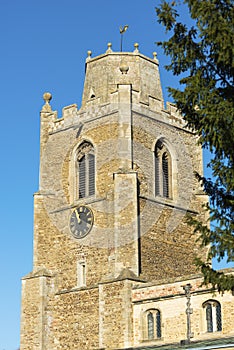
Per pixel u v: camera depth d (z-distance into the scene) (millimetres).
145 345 45781
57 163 55312
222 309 42812
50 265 53344
